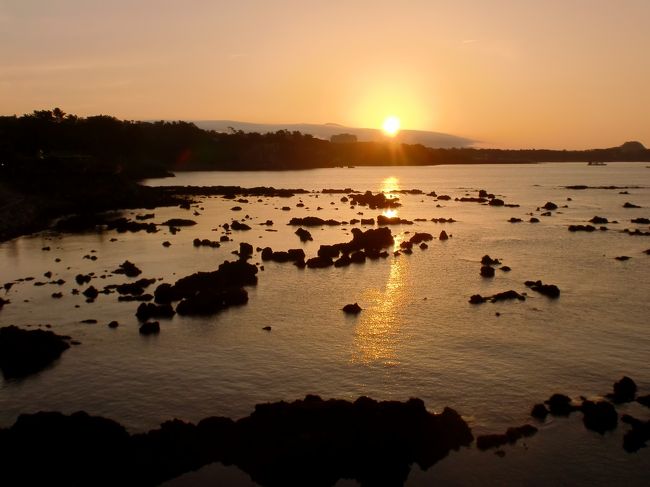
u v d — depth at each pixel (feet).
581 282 209.97
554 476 97.19
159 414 116.78
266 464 97.35
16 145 562.66
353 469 97.50
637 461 100.68
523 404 118.62
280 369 136.15
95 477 95.45
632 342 150.61
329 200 525.34
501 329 160.76
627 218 383.24
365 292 199.82
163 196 522.06
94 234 324.39
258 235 319.68
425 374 132.57
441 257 256.73
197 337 156.87
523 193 603.26
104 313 176.65
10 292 200.85
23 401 123.34
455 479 96.37
